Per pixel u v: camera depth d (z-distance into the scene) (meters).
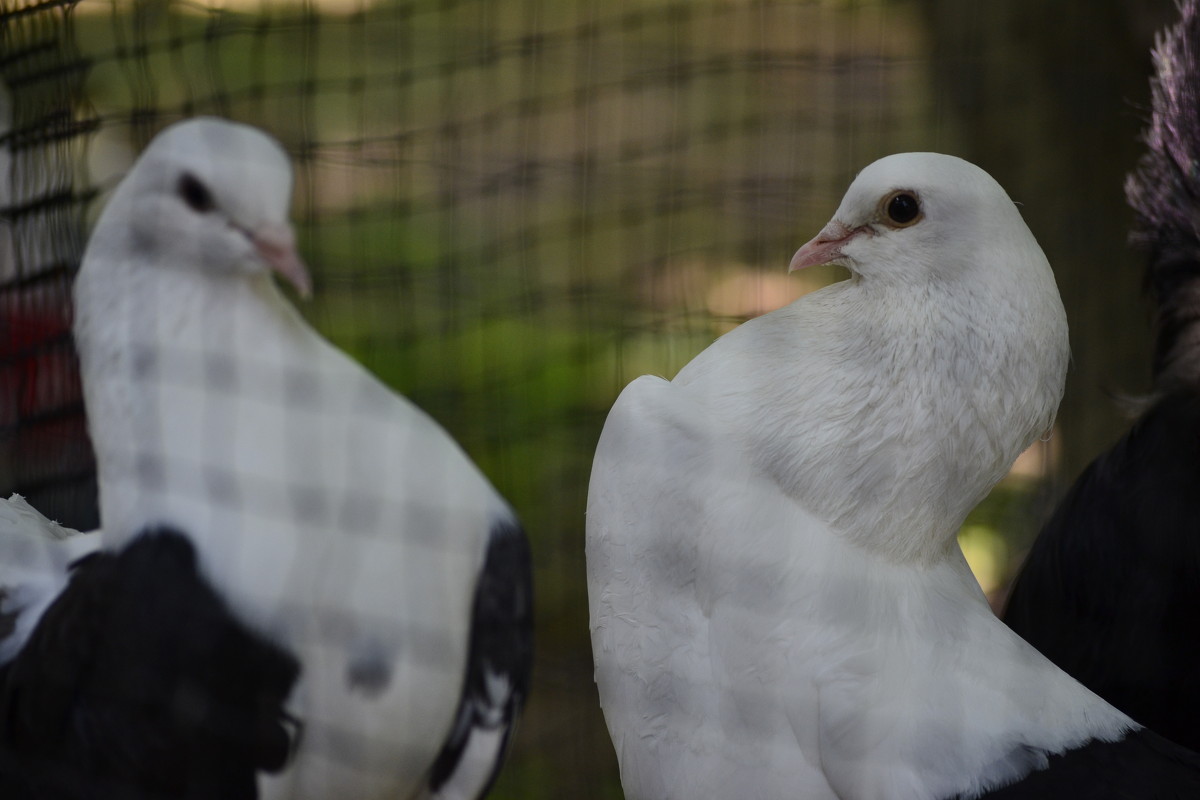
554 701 4.19
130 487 2.46
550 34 6.63
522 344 5.74
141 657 2.44
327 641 2.45
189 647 2.42
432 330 5.73
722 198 6.20
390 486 2.52
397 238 5.99
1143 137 3.33
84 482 3.14
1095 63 4.68
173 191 2.41
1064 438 4.70
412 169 6.32
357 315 5.74
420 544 2.51
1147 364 4.67
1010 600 3.29
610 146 6.47
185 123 2.47
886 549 2.37
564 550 4.76
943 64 5.07
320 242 5.71
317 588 2.44
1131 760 2.20
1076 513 3.07
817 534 2.33
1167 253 2.96
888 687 2.22
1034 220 4.81
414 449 2.58
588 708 4.16
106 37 4.45
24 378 3.15
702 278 5.98
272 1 5.46
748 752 2.28
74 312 2.71
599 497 2.45
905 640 2.29
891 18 5.77
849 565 2.32
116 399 2.47
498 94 6.59
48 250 3.21
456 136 6.45
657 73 6.53
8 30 3.30
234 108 5.20
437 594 2.53
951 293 2.29
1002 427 2.33
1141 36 4.57
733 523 2.30
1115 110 4.67
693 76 6.50
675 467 2.36
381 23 6.48
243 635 2.42
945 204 2.29
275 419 2.47
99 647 2.46
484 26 6.63
